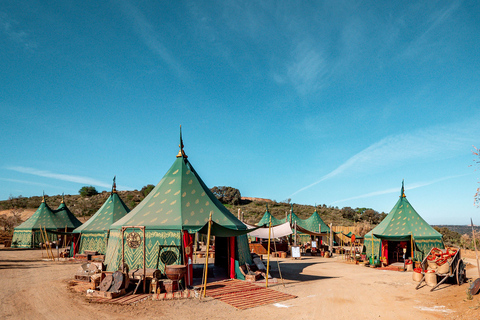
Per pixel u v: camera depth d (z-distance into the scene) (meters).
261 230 25.27
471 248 35.00
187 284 13.95
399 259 28.06
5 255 25.81
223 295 12.88
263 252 32.28
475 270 21.41
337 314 10.71
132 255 14.48
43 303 11.17
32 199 71.44
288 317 10.30
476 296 11.91
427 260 16.69
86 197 76.06
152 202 16.56
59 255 25.91
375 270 22.38
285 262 26.14
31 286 13.83
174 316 10.07
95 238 24.50
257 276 16.38
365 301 12.57
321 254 32.38
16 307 10.59
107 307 10.85
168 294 12.43
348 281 17.19
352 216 71.44
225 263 20.47
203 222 15.33
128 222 15.27
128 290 13.01
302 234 39.69
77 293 12.70
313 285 15.73
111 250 16.03
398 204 27.77
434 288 14.91
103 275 13.27
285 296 13.05
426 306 11.79
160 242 14.40
